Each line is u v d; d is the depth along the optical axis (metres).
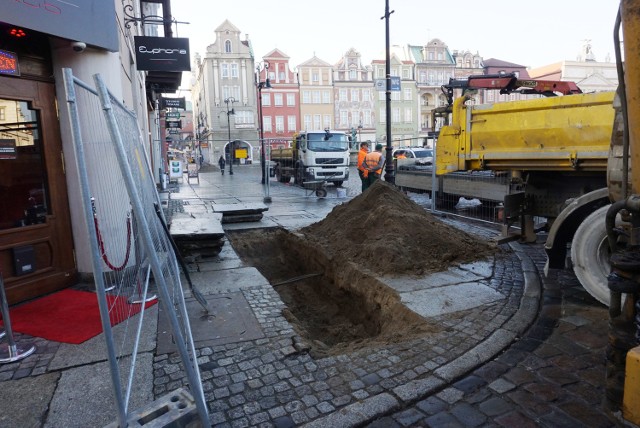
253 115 64.19
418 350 3.61
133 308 4.47
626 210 2.22
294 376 3.24
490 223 9.27
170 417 2.25
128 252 4.37
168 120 29.91
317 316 5.85
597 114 4.96
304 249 7.52
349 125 68.50
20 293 4.79
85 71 5.19
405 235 6.39
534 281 5.37
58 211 5.20
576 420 2.73
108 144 4.62
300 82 66.19
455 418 2.78
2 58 4.55
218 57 62.22
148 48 10.45
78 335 3.95
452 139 6.62
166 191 17.89
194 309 4.56
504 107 5.86
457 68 71.19
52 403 2.94
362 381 3.15
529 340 3.83
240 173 37.22
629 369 1.85
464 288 5.12
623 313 2.14
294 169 20.53
